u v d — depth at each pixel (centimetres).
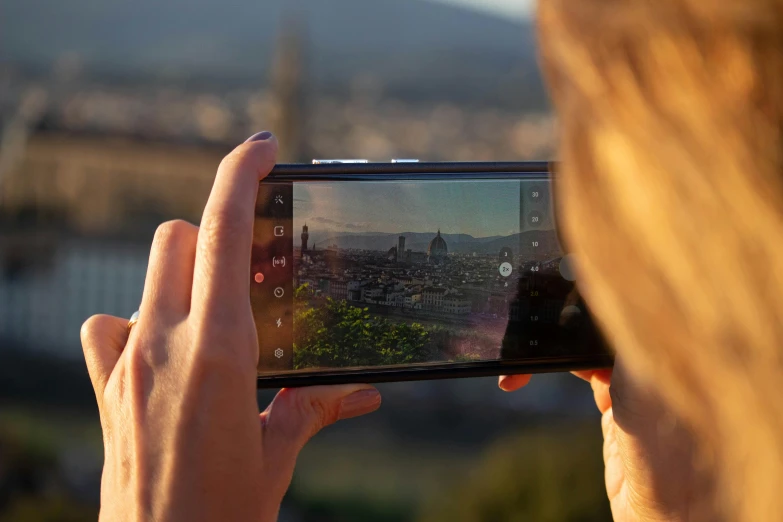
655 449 41
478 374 51
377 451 469
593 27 22
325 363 50
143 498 41
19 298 769
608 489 47
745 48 20
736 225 19
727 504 21
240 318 42
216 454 41
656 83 21
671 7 20
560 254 51
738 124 19
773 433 19
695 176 19
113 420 42
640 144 20
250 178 42
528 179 51
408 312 50
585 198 22
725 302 19
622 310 21
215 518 41
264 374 50
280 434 45
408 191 51
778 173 19
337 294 50
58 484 271
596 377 51
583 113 22
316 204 50
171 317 42
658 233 20
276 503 43
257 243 50
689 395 20
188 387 41
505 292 51
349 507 319
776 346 18
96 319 45
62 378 632
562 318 51
